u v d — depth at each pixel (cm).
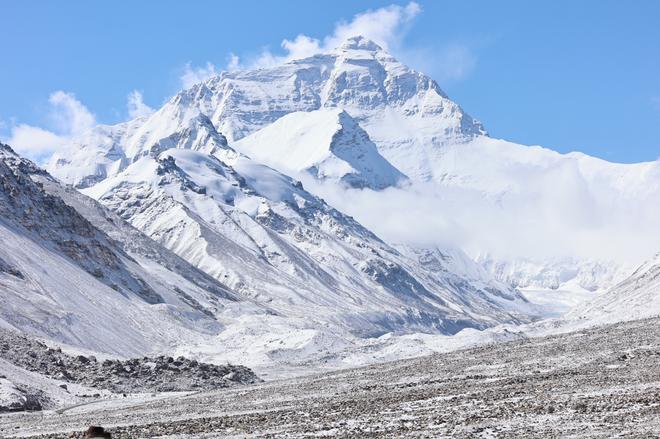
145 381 16900
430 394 10281
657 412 7462
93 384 16150
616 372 10519
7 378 13762
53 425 10331
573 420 7500
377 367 15925
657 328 14612
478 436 7169
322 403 10625
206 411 11006
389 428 7975
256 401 11894
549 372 11431
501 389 10062
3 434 9619
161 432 8750
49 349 18050
